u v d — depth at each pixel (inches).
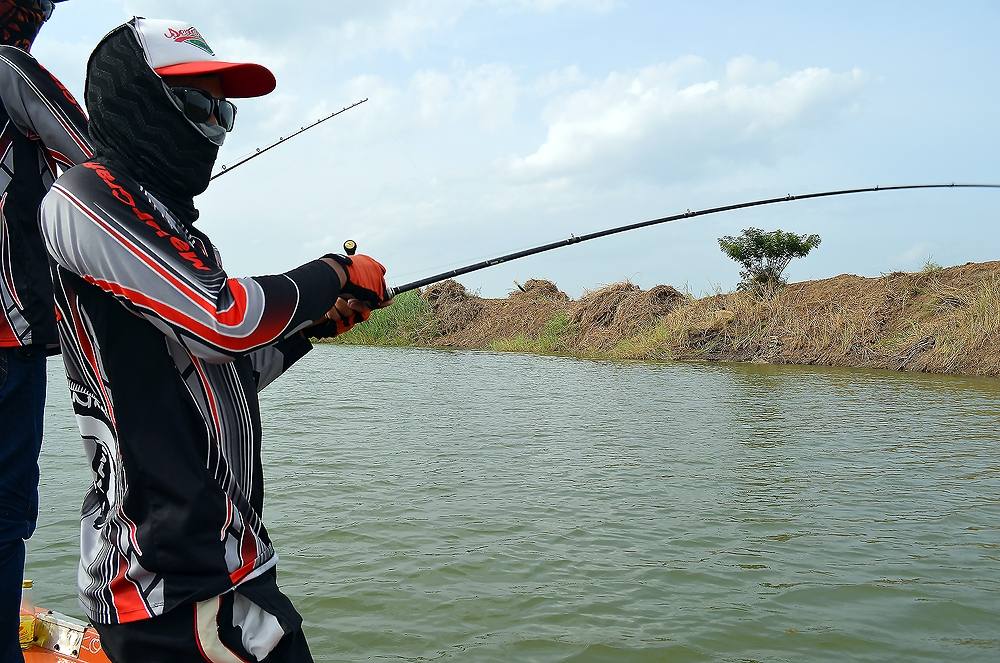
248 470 64.0
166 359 60.2
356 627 140.1
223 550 61.6
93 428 62.7
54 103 75.5
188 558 60.1
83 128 77.3
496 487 237.3
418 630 139.5
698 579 165.5
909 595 157.9
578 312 879.1
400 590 156.6
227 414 62.5
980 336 597.0
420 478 247.1
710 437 321.7
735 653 133.2
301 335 76.5
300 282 63.2
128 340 59.6
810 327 696.4
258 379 74.7
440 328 983.6
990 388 489.4
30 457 78.7
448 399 437.7
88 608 63.7
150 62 61.5
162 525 59.9
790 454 287.3
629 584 161.9
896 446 302.5
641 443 308.3
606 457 281.6
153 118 61.9
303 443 302.0
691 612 149.0
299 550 178.9
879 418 371.2
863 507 219.3
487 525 199.3
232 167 108.5
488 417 373.1
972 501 225.6
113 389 60.1
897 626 144.3
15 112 74.2
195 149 63.7
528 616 146.1
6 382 76.0
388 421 358.0
